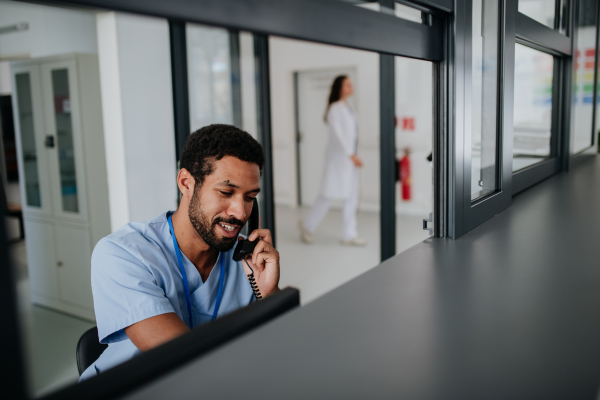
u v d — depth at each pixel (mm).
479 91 1342
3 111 3480
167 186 2805
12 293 340
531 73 2076
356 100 5746
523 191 1955
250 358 552
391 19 851
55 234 3055
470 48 1149
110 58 2533
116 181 2650
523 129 2021
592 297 792
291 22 610
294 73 6090
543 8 1957
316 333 636
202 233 874
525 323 687
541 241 1166
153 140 2711
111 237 894
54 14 3371
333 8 688
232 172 834
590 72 3078
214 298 984
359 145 5832
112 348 903
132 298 826
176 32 2420
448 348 600
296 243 4551
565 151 2551
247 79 2699
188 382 488
